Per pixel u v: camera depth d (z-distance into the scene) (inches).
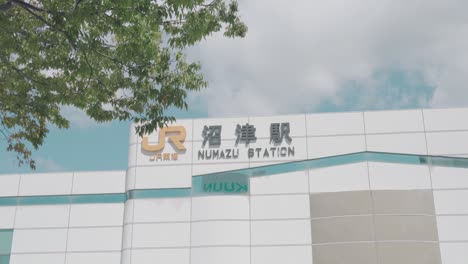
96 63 624.1
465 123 1252.5
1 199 1375.5
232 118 1320.1
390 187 1202.0
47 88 660.7
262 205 1238.3
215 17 627.8
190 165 1293.1
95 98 663.8
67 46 603.8
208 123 1322.6
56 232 1333.7
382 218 1170.6
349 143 1263.5
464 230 1165.1
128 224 1273.4
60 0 543.5
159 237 1246.9
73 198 1358.3
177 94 633.6
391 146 1250.0
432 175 1214.3
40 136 703.1
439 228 1169.4
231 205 1229.1
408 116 1270.9
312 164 1256.8
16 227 1348.4
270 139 1291.8
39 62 643.5
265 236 1212.5
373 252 1143.6
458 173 1214.9
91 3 517.7
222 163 1284.4
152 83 626.2
